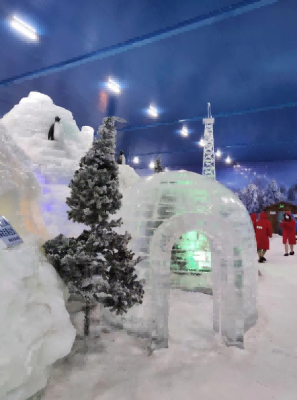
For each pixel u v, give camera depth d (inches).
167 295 108.7
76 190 95.6
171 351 104.0
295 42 315.3
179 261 195.2
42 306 71.5
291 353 105.9
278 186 895.1
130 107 500.4
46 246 91.7
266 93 445.4
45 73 389.7
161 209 119.0
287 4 261.0
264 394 81.6
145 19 288.0
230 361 98.8
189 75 395.5
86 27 300.5
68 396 77.5
